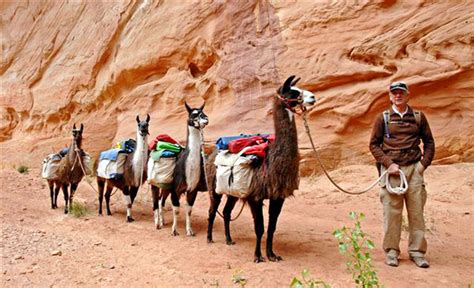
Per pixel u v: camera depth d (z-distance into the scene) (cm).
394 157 584
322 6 1470
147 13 1992
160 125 1797
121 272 576
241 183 616
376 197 1035
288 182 584
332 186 1180
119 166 920
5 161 2302
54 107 2259
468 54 1189
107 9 2167
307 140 1401
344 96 1369
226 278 549
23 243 705
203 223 892
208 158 754
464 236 730
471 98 1192
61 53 2330
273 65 1533
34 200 1187
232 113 1581
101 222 904
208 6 1775
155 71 1953
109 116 2073
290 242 722
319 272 559
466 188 1019
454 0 1264
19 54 2480
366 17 1392
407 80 1268
